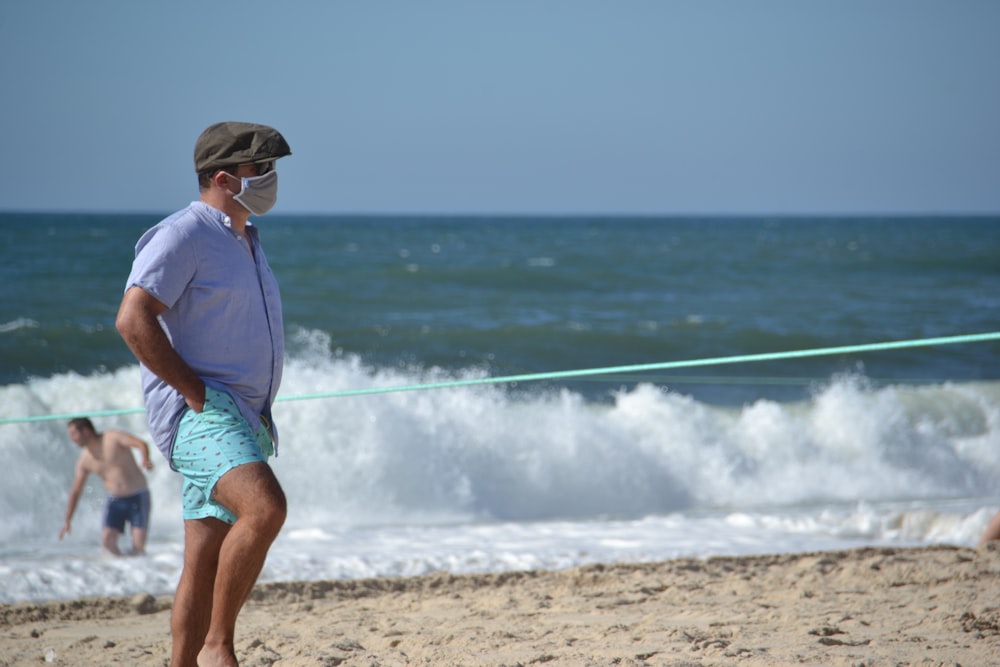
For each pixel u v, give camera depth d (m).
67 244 162.88
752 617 17.56
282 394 41.75
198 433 10.91
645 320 88.00
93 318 73.19
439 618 18.84
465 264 151.00
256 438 11.41
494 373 63.00
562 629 17.20
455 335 71.44
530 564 26.88
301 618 19.33
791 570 22.69
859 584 20.80
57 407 41.88
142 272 10.73
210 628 11.12
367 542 30.12
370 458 38.28
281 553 27.80
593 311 94.81
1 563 26.28
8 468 35.50
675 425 44.31
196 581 11.34
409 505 37.97
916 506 37.97
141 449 29.30
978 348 75.81
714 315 94.00
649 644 15.50
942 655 13.98
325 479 37.59
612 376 59.03
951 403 50.66
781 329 84.94
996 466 45.59
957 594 18.50
